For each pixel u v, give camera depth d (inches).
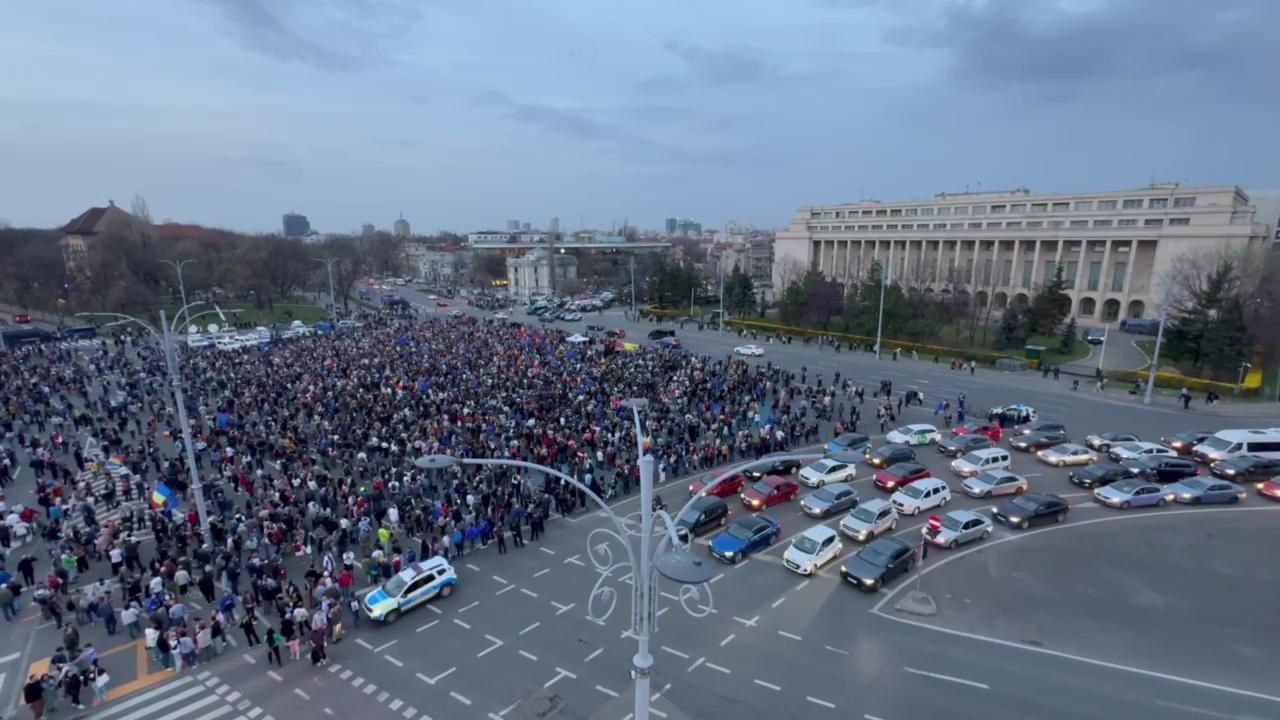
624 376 2022.6
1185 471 1364.4
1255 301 2375.7
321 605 802.8
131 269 3718.0
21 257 3730.3
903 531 1136.2
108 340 2920.8
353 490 1143.0
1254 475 1366.9
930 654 796.0
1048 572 999.0
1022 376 2384.4
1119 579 976.9
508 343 2652.6
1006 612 890.1
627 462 1359.5
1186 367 2431.1
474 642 821.2
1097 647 809.5
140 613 846.5
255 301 4613.7
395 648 809.5
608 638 827.4
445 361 2224.4
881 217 4982.8
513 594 934.4
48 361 2274.9
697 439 1568.7
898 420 1815.9
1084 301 3966.5
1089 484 1328.7
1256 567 1011.3
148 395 1831.9
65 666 704.4
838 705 705.0
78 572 960.9
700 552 1071.0
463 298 5315.0
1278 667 768.9
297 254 4702.3
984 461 1390.3
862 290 3294.8
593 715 689.0
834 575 992.2
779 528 1109.7
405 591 876.0
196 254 4323.3
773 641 821.9
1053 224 3966.5
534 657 790.5
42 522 1103.0
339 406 1663.4
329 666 774.5
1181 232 3467.0
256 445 1326.3
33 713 690.2
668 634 837.2
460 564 1021.2
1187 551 1064.2
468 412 1565.0
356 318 3708.2
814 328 3373.5
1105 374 2346.2
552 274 5625.0
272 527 999.0
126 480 1232.8
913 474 1312.7
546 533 1133.7
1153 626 855.1
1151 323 3410.4
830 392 1950.1
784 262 4891.7
